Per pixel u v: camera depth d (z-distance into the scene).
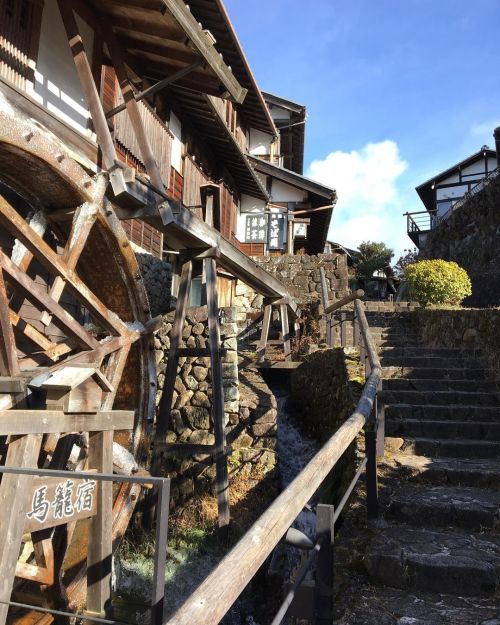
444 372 6.28
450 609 2.51
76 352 5.16
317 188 14.77
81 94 5.86
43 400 4.03
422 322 8.84
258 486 6.45
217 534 5.77
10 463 3.23
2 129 3.83
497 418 5.14
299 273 13.72
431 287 10.27
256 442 6.77
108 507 3.84
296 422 8.68
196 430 6.74
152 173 5.26
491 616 2.44
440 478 4.03
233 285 13.69
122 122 6.77
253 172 12.45
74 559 4.39
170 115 9.09
